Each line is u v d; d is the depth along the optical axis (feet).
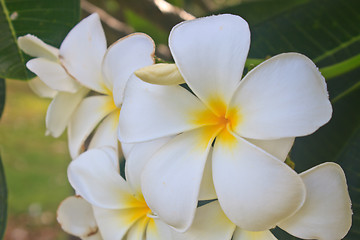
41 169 5.68
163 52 1.75
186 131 1.05
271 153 1.00
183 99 1.06
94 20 1.18
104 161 1.13
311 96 0.97
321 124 0.96
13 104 7.47
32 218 4.90
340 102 1.37
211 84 1.03
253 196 0.98
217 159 1.02
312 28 1.39
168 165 1.03
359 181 1.30
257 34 1.40
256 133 0.99
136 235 1.12
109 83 1.17
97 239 1.19
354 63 1.20
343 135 1.35
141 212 1.14
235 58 1.02
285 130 0.98
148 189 1.03
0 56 1.25
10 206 5.03
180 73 1.03
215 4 1.99
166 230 1.08
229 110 1.02
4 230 1.38
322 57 1.37
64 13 1.29
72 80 1.21
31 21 1.28
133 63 1.11
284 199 0.97
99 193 1.13
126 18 1.98
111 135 1.17
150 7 1.69
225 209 1.00
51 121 1.22
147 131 1.05
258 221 0.99
